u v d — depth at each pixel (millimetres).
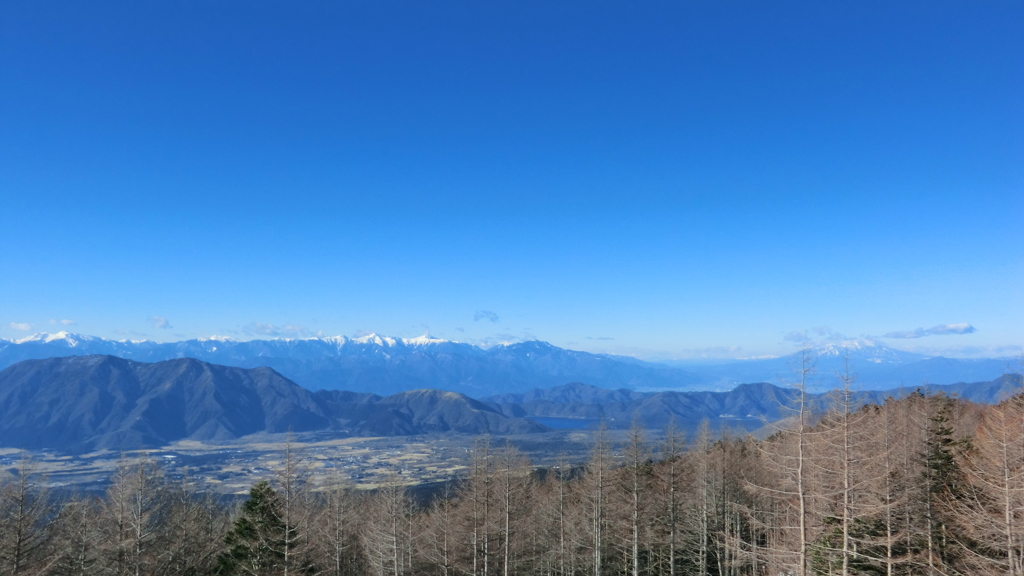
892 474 34281
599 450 54188
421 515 70375
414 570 58562
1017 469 27828
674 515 55531
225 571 46312
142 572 46531
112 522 47719
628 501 52438
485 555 50531
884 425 36531
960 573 30734
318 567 50938
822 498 27781
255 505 44469
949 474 36062
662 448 56094
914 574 32094
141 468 48750
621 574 59906
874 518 31219
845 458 26891
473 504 52531
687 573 58781
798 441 28203
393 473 61344
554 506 62781
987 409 48188
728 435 74188
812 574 29438
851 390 27141
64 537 46562
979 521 28328
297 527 42875
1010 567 25953
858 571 30359
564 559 61375
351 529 62688
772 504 53625
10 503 41500
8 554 39344
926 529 34094
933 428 39062
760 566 46781
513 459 66875
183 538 52250
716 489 56500
